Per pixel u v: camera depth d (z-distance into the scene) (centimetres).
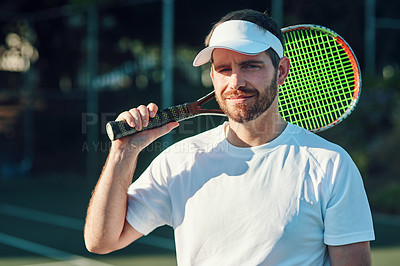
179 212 180
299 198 168
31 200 1034
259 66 172
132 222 187
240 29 172
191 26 1121
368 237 168
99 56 1254
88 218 184
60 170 1350
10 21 1419
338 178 169
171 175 184
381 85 1055
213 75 181
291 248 166
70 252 603
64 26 1347
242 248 168
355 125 1025
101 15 1248
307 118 225
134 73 1218
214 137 186
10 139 1405
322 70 225
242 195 172
